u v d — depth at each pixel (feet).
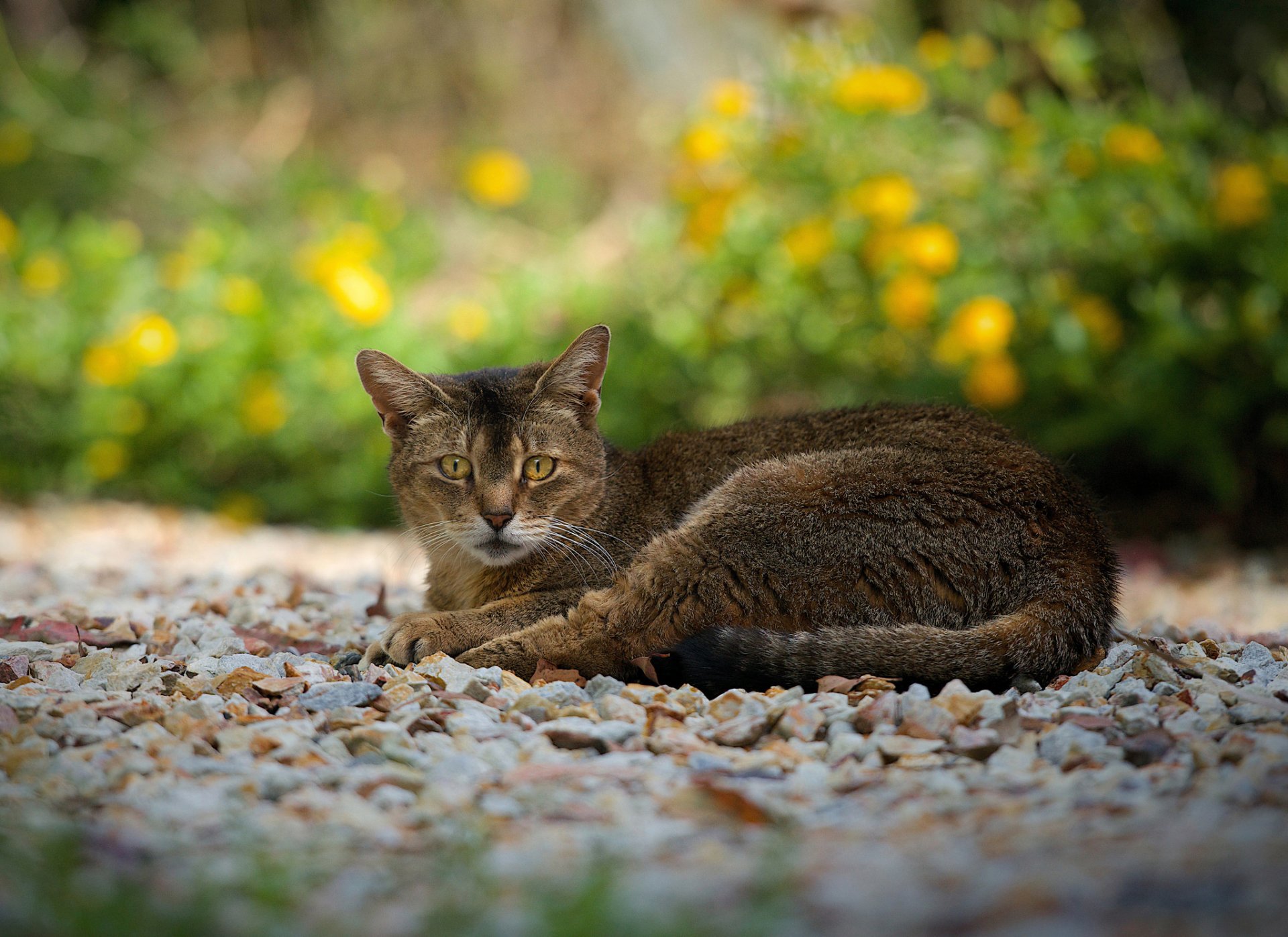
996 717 14.61
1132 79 41.78
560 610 19.84
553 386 21.07
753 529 18.24
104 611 22.97
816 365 36.22
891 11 45.52
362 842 11.23
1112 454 35.55
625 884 9.89
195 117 60.18
